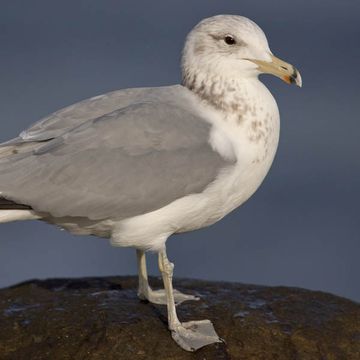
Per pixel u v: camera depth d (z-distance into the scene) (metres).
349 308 13.12
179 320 12.50
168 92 12.78
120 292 13.53
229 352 12.01
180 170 12.02
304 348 12.20
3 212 12.02
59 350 11.94
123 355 11.84
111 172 11.93
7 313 12.77
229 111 12.46
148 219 12.05
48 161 11.94
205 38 12.70
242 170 12.37
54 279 14.51
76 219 12.20
